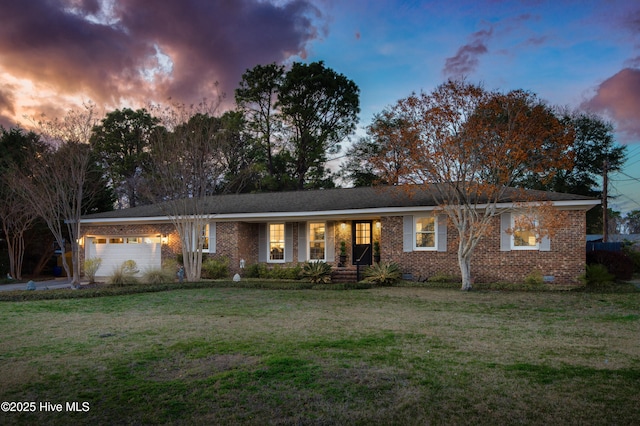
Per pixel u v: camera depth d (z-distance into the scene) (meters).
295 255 21.20
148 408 4.60
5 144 25.77
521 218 15.05
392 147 15.58
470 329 8.48
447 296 13.45
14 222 23.00
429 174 15.09
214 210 21.22
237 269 20.72
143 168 34.31
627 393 4.93
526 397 4.84
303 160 40.31
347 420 4.30
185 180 18.64
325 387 5.16
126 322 9.46
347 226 20.66
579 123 35.12
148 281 17.66
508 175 14.08
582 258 15.86
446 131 14.52
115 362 6.25
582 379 5.41
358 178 39.72
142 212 22.69
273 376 5.55
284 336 7.87
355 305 11.73
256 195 24.17
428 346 7.10
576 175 35.22
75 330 8.62
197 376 5.61
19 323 9.44
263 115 41.25
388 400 4.78
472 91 14.08
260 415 4.42
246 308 11.32
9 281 21.70
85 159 18.48
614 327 8.64
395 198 19.22
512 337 7.77
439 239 17.81
